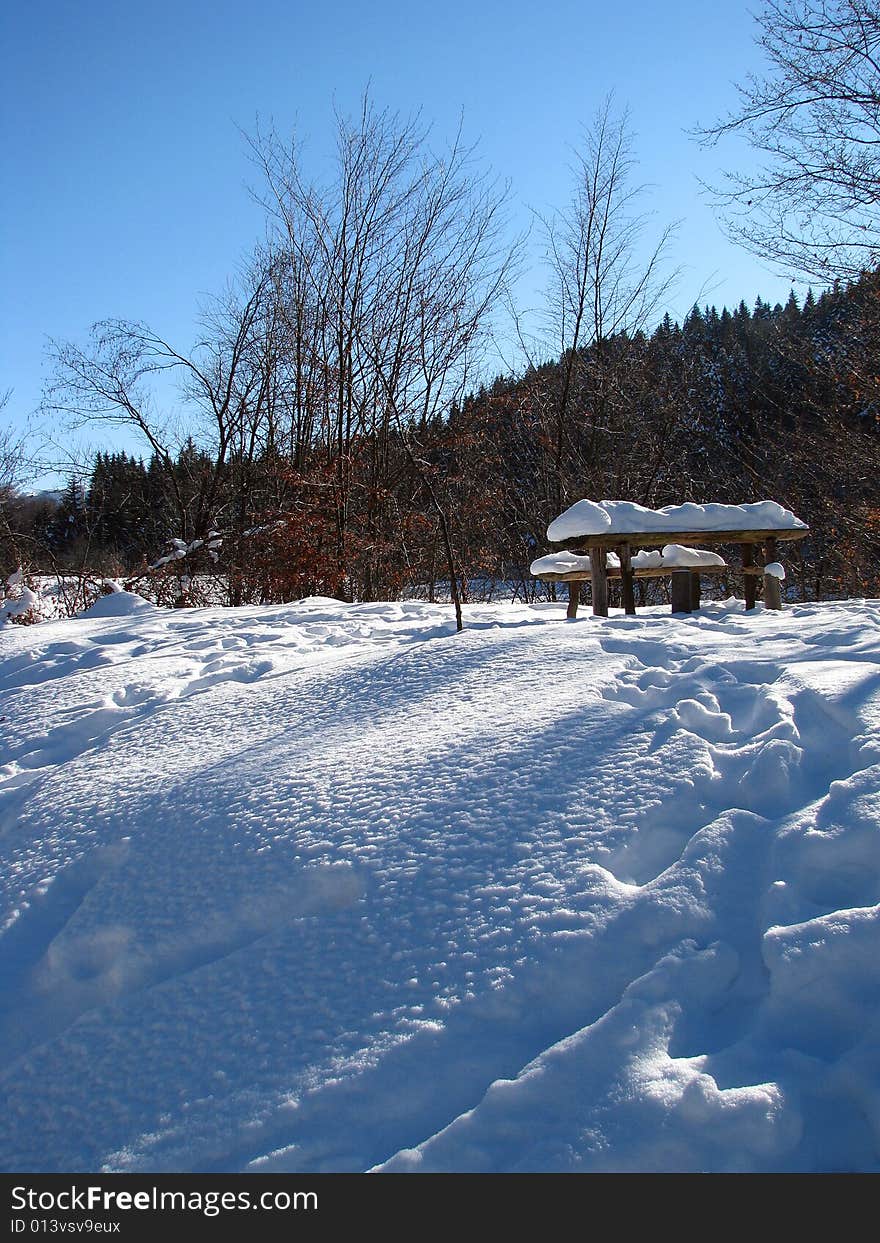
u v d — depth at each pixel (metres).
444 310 17.23
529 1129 2.10
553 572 9.52
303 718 4.68
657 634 5.26
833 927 2.41
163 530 20.27
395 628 7.26
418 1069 2.35
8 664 7.24
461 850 3.09
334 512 15.73
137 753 4.67
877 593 17.27
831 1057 2.18
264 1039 2.58
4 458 17.45
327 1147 2.22
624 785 3.26
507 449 22.59
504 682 4.56
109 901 3.36
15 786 4.70
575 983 2.49
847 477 17.80
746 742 3.50
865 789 2.91
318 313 17.03
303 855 3.26
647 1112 2.07
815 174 12.52
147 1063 2.63
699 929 2.59
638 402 22.00
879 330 15.58
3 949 3.32
